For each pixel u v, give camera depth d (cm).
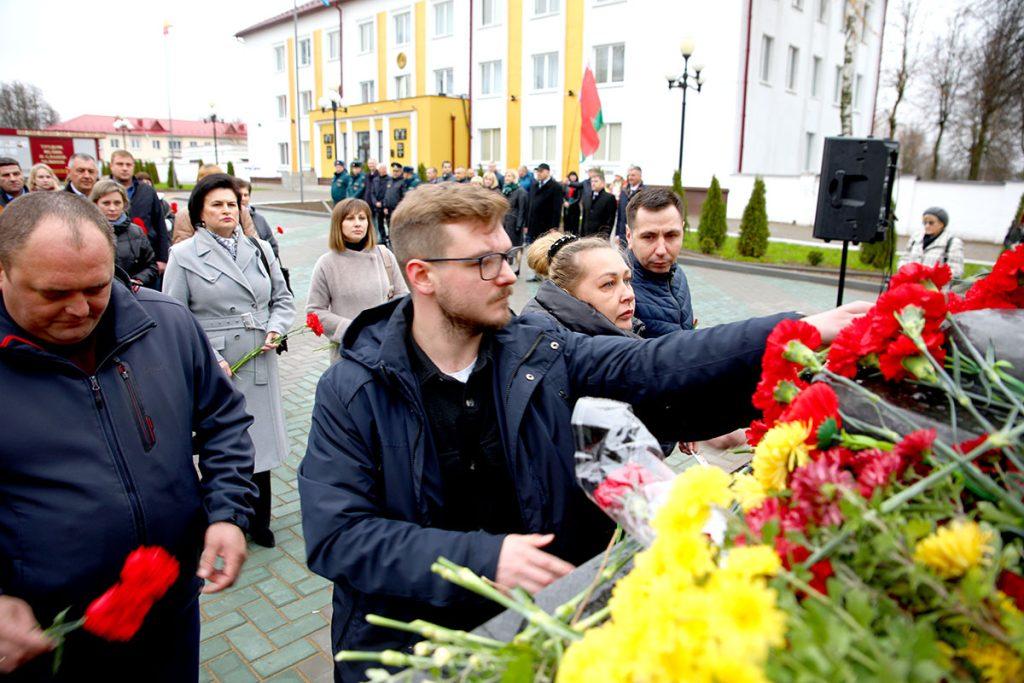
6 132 2366
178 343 184
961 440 91
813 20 2370
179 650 183
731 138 2061
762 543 75
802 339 108
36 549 152
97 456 158
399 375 142
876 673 60
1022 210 728
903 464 83
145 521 165
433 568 103
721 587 62
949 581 71
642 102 2225
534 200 1203
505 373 151
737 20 1981
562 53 2420
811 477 77
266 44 3916
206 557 170
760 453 88
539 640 91
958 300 123
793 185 1945
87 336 159
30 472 152
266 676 270
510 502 150
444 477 148
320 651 284
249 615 306
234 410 200
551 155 2555
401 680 104
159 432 171
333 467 142
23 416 151
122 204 449
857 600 65
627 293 230
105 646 162
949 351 106
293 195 3102
